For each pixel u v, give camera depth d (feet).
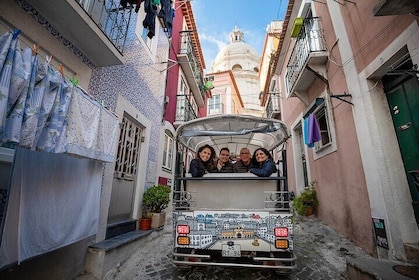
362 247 14.19
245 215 10.11
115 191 15.42
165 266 12.12
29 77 5.91
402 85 12.44
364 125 13.89
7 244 6.23
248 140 16.81
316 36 20.63
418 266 9.32
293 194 27.94
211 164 13.44
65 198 8.35
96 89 13.12
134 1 13.56
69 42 10.95
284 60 34.42
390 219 11.78
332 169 18.97
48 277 8.96
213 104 69.82
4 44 5.42
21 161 6.79
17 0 8.34
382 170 12.47
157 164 23.17
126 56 16.85
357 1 14.78
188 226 10.23
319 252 13.79
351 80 15.49
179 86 34.14
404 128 12.24
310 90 23.56
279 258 9.50
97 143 9.09
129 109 17.10
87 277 10.57
